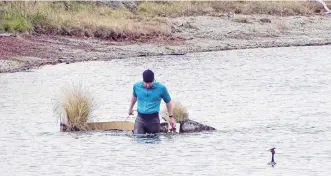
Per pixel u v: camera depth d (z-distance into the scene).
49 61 77.12
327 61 82.06
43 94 57.09
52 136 42.69
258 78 67.75
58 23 89.19
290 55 87.62
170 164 36.78
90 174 34.97
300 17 114.44
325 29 108.38
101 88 60.50
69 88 53.00
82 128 44.25
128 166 36.44
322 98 56.66
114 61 79.38
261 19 109.38
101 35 89.88
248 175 34.81
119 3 106.50
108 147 40.12
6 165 36.56
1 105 52.47
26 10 90.62
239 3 115.81
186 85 62.72
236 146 40.44
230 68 74.88
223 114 49.84
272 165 36.62
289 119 48.31
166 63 78.69
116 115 48.78
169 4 110.50
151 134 43.19
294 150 39.62
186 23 102.25
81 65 75.44
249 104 53.75
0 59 75.38
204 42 95.06
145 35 93.12
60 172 35.34
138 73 70.44
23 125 45.69
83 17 94.69
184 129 44.00
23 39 83.25
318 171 35.56
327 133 44.06
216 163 37.00
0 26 85.75
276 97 56.88
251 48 94.69
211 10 111.25
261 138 42.50
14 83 62.84
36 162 37.09
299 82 65.25
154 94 43.06
